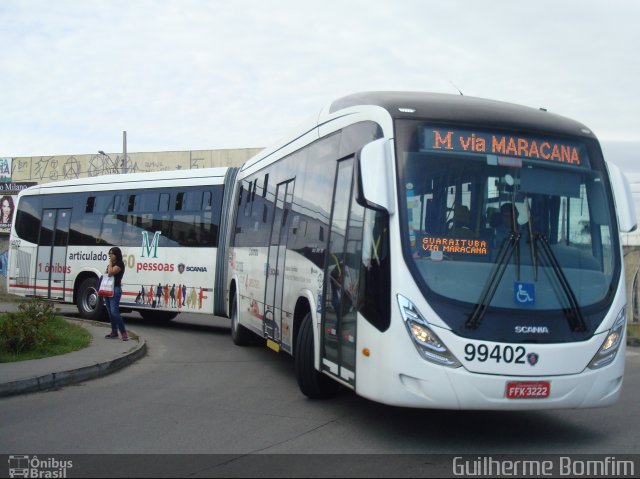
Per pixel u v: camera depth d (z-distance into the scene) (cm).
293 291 927
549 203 695
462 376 622
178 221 1662
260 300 1133
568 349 645
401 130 686
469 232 664
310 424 758
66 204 1866
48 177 4441
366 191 649
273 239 1072
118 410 829
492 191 684
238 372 1103
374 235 671
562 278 663
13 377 940
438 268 646
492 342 629
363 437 705
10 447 667
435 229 659
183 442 683
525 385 630
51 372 981
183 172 1698
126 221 1750
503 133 707
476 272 650
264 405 858
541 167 705
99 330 1520
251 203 1280
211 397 907
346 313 720
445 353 624
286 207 1016
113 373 1089
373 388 648
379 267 657
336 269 762
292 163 1013
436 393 621
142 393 933
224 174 1623
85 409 834
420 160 677
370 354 655
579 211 705
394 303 637
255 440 690
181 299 1631
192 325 1889
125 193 1766
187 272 1627
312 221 873
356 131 758
